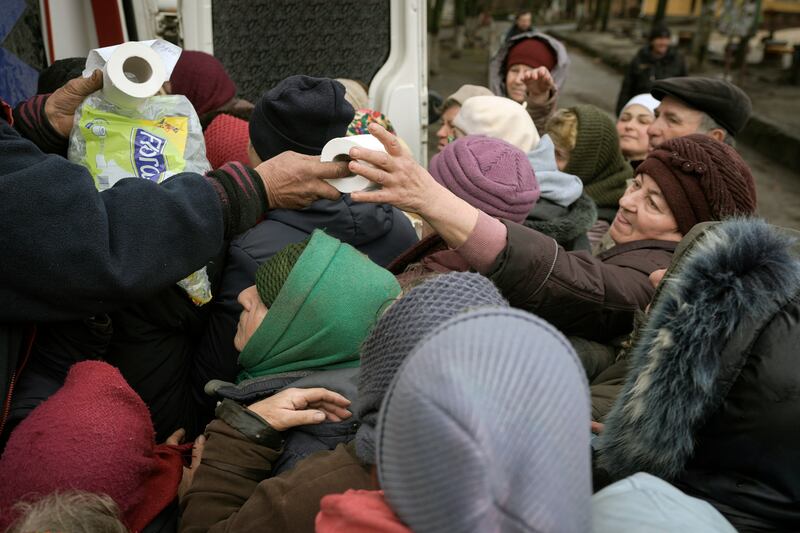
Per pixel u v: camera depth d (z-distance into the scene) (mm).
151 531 1295
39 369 1388
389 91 3264
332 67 3238
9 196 1132
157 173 1419
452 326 716
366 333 1335
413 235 1979
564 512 645
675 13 22016
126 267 1207
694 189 1696
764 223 1109
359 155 1340
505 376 664
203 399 1686
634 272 1660
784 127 10148
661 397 1024
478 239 1464
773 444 960
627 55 18234
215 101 2582
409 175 1397
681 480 1060
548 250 1505
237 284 1613
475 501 616
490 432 630
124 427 1205
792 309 987
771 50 15117
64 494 1057
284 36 3166
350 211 1728
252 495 1147
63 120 1425
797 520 961
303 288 1311
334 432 1295
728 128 2727
